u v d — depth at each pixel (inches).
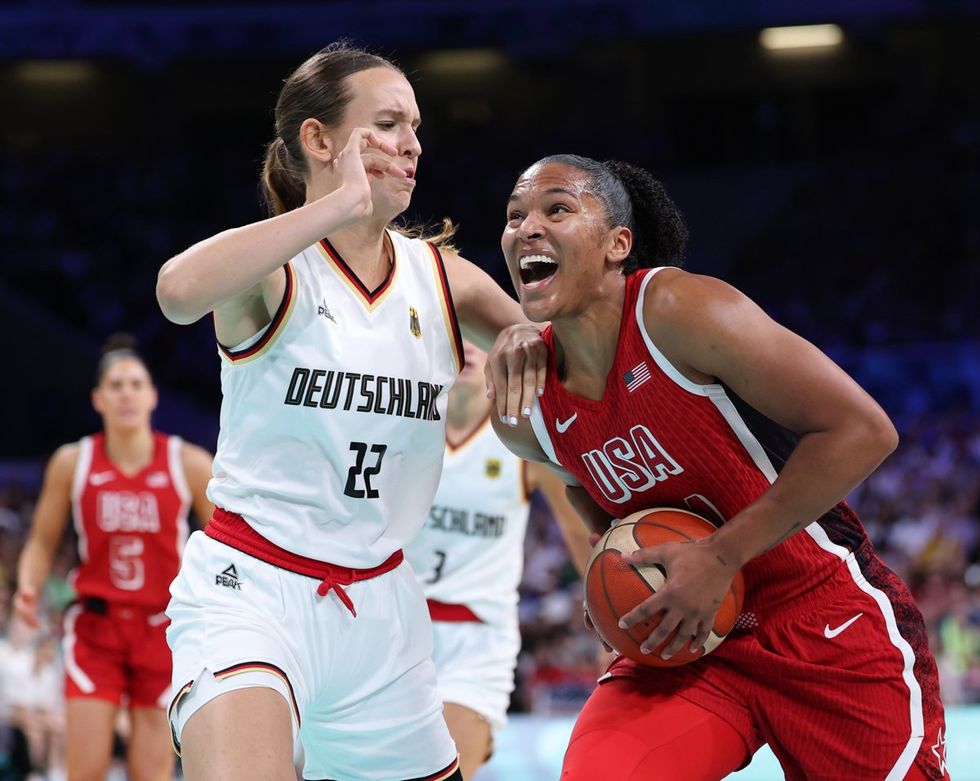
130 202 1478.8
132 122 1556.3
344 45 215.3
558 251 200.4
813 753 209.6
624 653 206.7
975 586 745.6
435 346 212.7
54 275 1371.8
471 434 307.9
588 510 235.0
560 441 216.5
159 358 1300.4
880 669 205.9
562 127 1536.7
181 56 1445.6
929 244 1375.5
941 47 1483.8
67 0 1402.6
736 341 191.5
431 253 218.8
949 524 842.8
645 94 1544.0
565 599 780.0
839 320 1304.1
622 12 1407.5
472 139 1553.9
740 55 1508.4
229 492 204.5
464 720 295.9
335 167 195.8
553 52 1450.5
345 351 199.8
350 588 204.2
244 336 198.1
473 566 307.9
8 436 1213.7
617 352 203.9
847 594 209.9
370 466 203.9
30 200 1467.8
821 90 1519.4
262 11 1400.1
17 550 754.8
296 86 208.8
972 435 983.0
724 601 201.0
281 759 182.4
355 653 204.8
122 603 385.7
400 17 1408.7
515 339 219.0
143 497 393.4
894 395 1167.0
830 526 211.3
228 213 1480.1
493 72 1558.8
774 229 1430.9
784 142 1531.7
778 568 207.9
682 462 205.6
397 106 204.8
